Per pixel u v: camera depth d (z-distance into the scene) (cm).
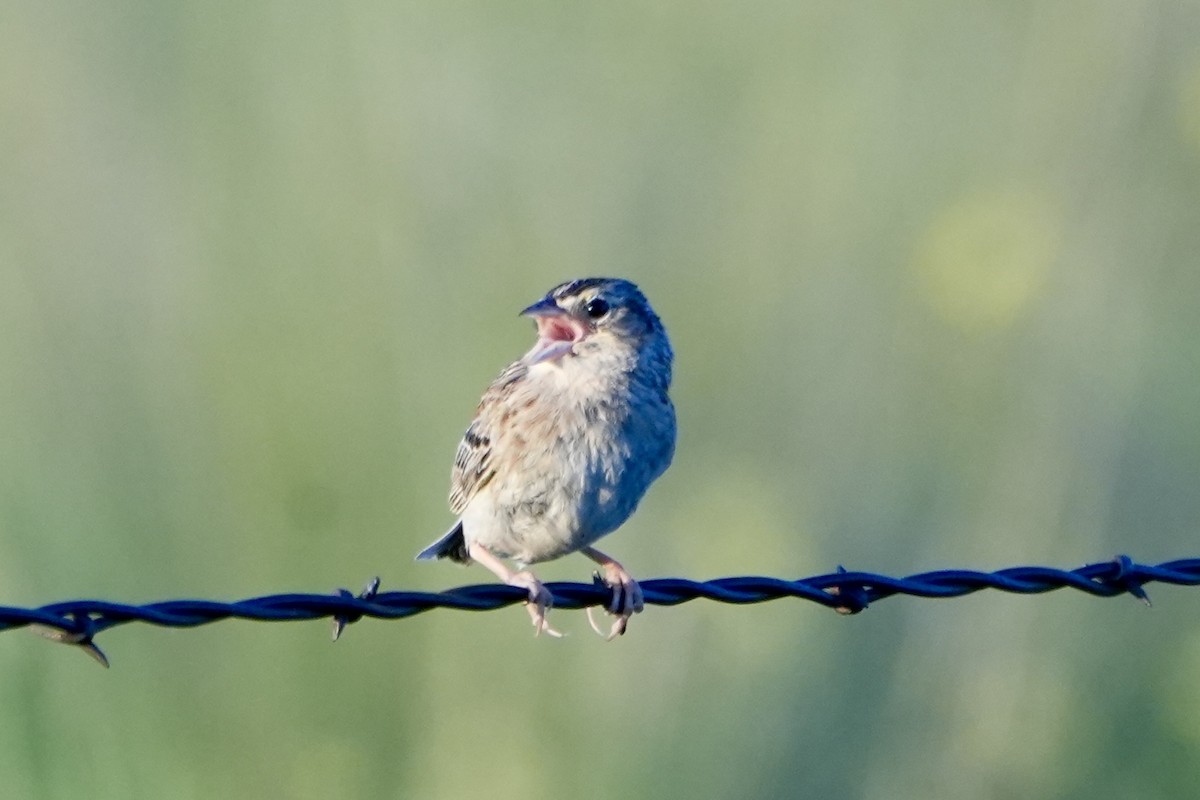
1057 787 1247
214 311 1241
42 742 1083
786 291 1537
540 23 1513
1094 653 1310
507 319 1318
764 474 1411
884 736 1262
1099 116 1514
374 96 1374
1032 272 1446
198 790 1100
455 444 1228
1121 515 1384
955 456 1418
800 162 1566
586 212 1502
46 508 1177
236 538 1174
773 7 1582
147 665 1121
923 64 1616
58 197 1348
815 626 1295
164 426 1216
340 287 1246
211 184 1315
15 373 1241
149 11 1373
